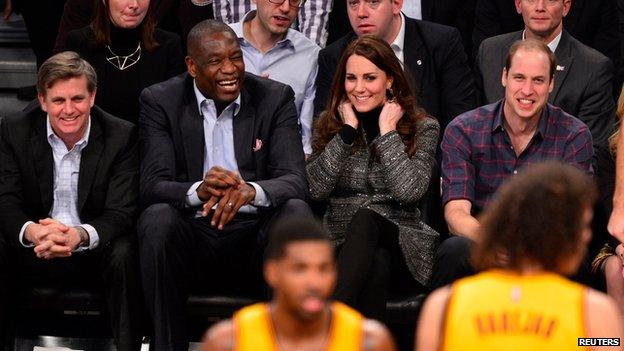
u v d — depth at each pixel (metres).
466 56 19.50
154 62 18.39
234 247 16.19
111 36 18.33
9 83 22.67
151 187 16.14
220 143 16.55
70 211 16.38
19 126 16.41
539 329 9.27
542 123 16.50
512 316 9.32
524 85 16.05
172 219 15.56
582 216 9.48
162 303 15.48
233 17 20.69
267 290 15.86
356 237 15.38
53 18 21.97
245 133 16.52
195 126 16.50
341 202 16.66
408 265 15.96
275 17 18.67
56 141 16.34
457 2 21.23
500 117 16.59
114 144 16.44
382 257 15.52
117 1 18.03
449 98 18.92
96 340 17.56
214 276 16.48
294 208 15.73
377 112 16.77
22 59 23.20
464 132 16.70
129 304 15.77
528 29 18.92
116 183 16.34
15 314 16.28
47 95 15.88
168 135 16.53
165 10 20.98
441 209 17.73
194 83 16.66
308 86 19.16
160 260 15.41
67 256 15.86
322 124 16.86
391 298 16.14
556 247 9.40
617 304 15.66
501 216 9.53
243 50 19.09
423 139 16.66
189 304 16.25
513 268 9.47
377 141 16.44
